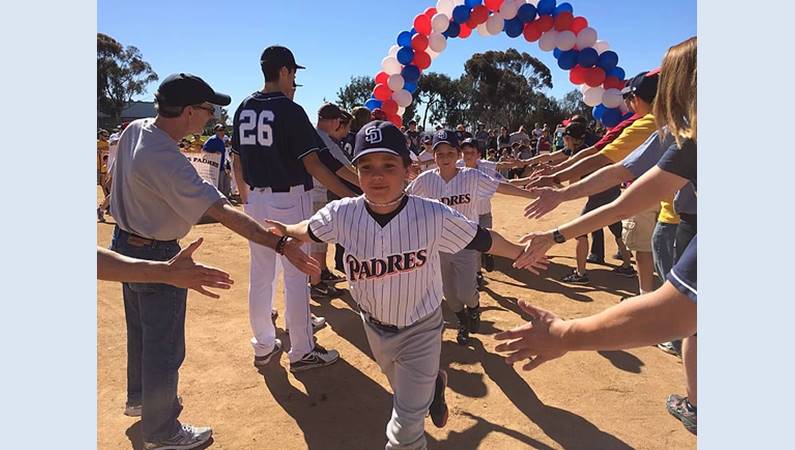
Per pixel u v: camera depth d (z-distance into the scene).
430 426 3.29
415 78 7.21
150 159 2.49
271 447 3.09
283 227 2.78
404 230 2.44
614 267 7.20
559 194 3.40
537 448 3.07
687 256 1.50
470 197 4.38
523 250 2.76
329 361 4.10
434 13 7.08
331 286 5.98
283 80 3.67
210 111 2.75
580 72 6.71
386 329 2.61
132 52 53.38
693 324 1.46
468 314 4.42
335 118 4.78
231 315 5.20
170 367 2.88
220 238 8.92
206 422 3.35
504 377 3.93
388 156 2.38
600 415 3.42
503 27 6.75
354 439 3.17
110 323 4.97
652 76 3.79
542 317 1.69
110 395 3.68
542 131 23.23
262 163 3.58
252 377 3.94
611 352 4.35
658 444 3.11
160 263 2.12
